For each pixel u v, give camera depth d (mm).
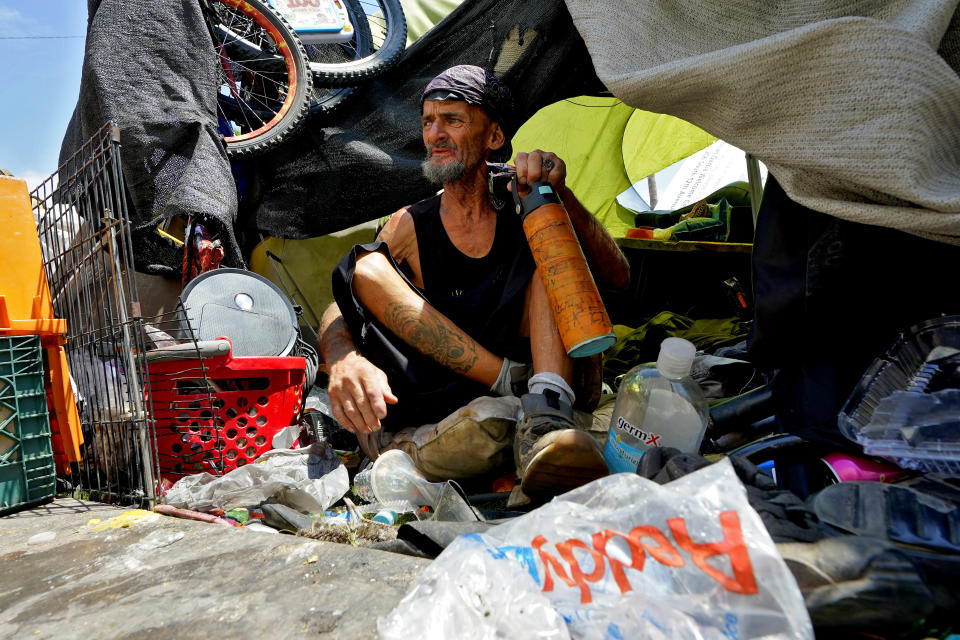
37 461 1787
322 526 1489
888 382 1288
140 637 910
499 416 1828
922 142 1142
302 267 4016
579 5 1538
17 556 1351
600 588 738
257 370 2156
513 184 2055
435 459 1920
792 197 1311
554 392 1807
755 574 679
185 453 2059
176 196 3225
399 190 3832
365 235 4152
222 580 1076
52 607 1059
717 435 1740
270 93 4348
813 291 1387
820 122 1216
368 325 2119
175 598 1026
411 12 5035
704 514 737
